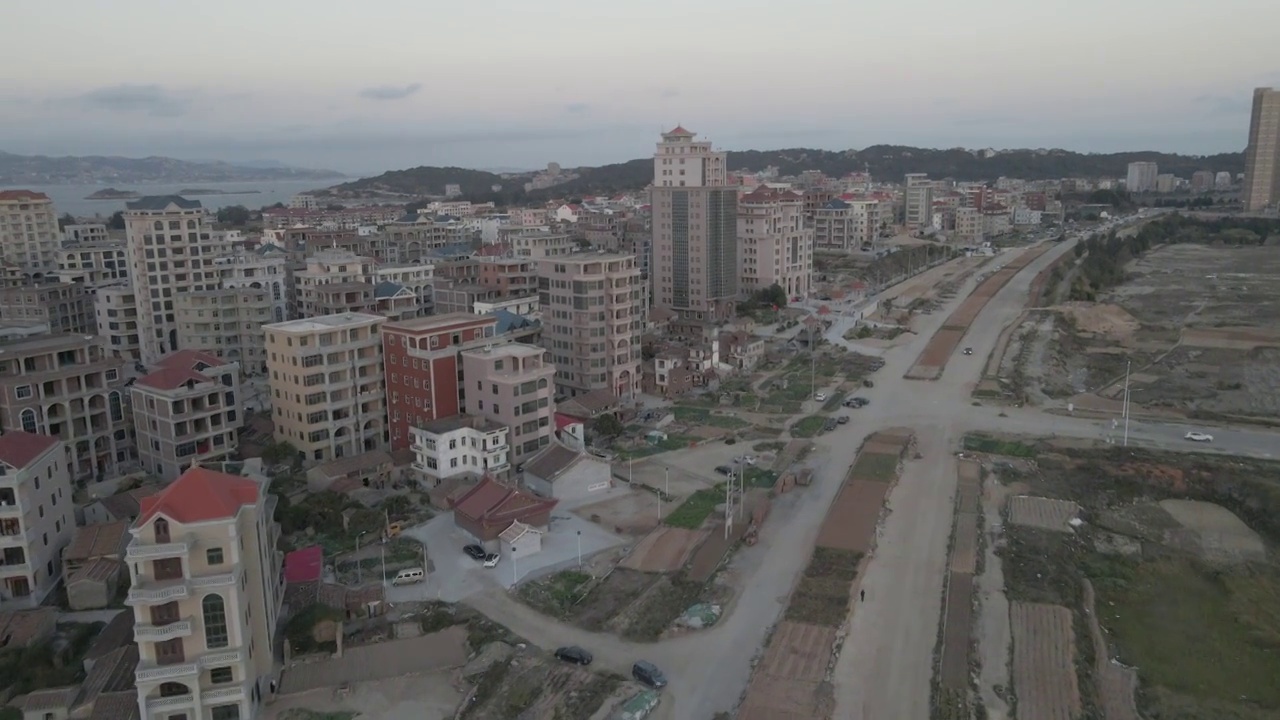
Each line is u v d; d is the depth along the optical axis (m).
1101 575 92.12
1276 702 71.38
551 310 159.00
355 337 127.19
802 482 117.12
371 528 100.75
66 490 94.31
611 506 110.81
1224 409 151.88
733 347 182.62
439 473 114.88
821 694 70.44
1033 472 121.19
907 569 92.44
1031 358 187.25
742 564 94.06
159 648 65.06
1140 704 70.81
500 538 95.88
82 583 84.38
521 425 120.94
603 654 77.06
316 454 123.31
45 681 71.69
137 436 120.00
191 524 64.81
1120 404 154.00
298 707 69.88
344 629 80.25
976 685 71.81
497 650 77.00
